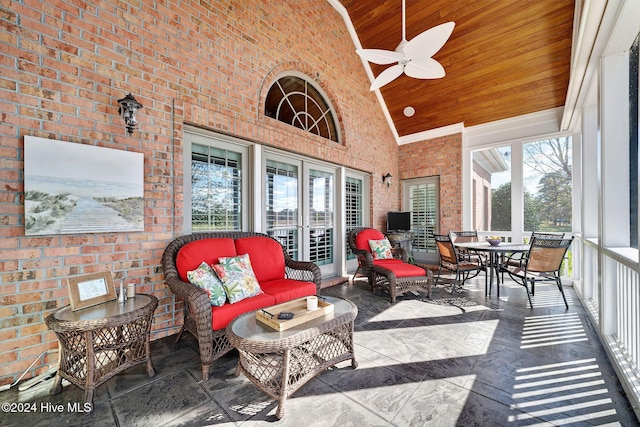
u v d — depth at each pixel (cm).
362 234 479
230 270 247
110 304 196
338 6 481
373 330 275
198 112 288
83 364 184
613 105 248
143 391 180
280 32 378
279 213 401
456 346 239
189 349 237
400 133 653
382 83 336
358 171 555
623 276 221
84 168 215
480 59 465
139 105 230
